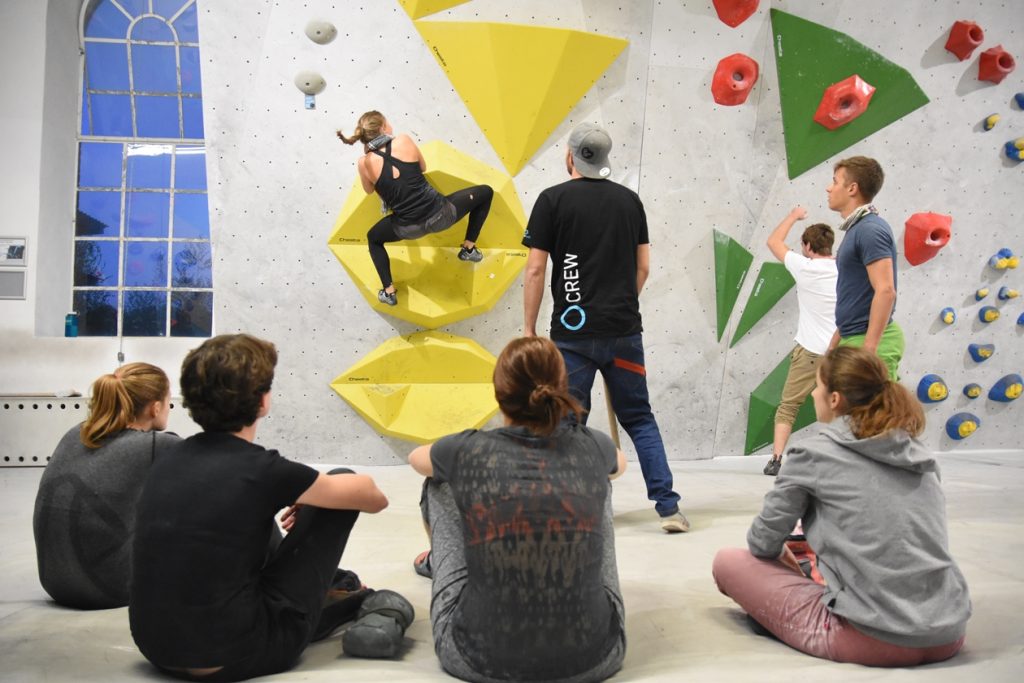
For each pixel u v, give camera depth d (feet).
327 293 14.67
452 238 14.56
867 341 9.77
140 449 7.05
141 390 7.20
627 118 14.92
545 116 14.53
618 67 14.71
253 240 14.39
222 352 5.52
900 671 5.57
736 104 15.20
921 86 15.79
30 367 16.19
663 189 15.29
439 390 14.88
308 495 5.61
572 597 5.22
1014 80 16.30
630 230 10.23
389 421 14.75
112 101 17.53
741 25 14.98
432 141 14.38
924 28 15.65
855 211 10.14
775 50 15.16
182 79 17.62
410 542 9.56
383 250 13.70
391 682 5.29
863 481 5.83
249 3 13.84
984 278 16.80
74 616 6.89
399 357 14.69
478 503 5.33
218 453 5.50
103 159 17.53
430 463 5.91
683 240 15.46
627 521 10.89
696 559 9.00
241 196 14.25
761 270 15.76
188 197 17.71
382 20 14.11
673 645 6.38
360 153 14.42
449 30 14.07
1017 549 9.23
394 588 7.86
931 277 16.55
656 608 7.31
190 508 5.28
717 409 16.07
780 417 14.60
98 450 7.04
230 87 13.99
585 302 10.11
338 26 14.06
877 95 15.57
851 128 15.67
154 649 5.30
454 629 5.46
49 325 16.66
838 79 15.37
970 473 14.52
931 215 15.85
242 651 5.34
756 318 15.89
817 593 6.20
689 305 15.64
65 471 7.00
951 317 16.57
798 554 7.46
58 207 16.87
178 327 17.69
